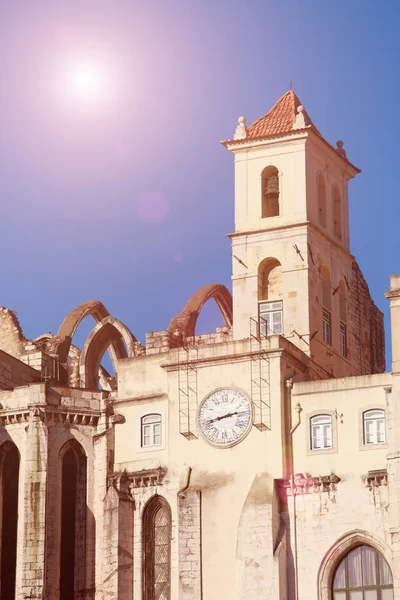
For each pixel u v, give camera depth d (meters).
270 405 99.62
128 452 103.00
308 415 98.75
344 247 113.62
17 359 110.38
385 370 118.75
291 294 106.38
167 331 108.25
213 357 101.81
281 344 100.69
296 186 108.50
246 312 107.50
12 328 115.56
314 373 104.50
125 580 100.06
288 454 98.69
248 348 101.12
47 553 100.56
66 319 117.31
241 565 96.69
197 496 99.44
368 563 95.50
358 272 115.94
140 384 104.12
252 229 108.81
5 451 103.62
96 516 102.06
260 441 99.31
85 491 102.62
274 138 109.62
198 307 114.94
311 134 109.44
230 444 100.00
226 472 99.62
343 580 95.75
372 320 117.69
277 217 108.50
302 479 97.50
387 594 94.44
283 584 95.88
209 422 101.06
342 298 112.50
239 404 100.56
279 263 108.50
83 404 104.06
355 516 95.81
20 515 101.19
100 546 101.31
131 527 101.44
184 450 101.31
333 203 113.56
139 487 102.06
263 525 96.81
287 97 114.06
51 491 101.81
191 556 98.56
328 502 96.75
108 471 102.75
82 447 103.50
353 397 98.00
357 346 113.56
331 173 113.31
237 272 108.44
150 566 100.69
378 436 96.88
